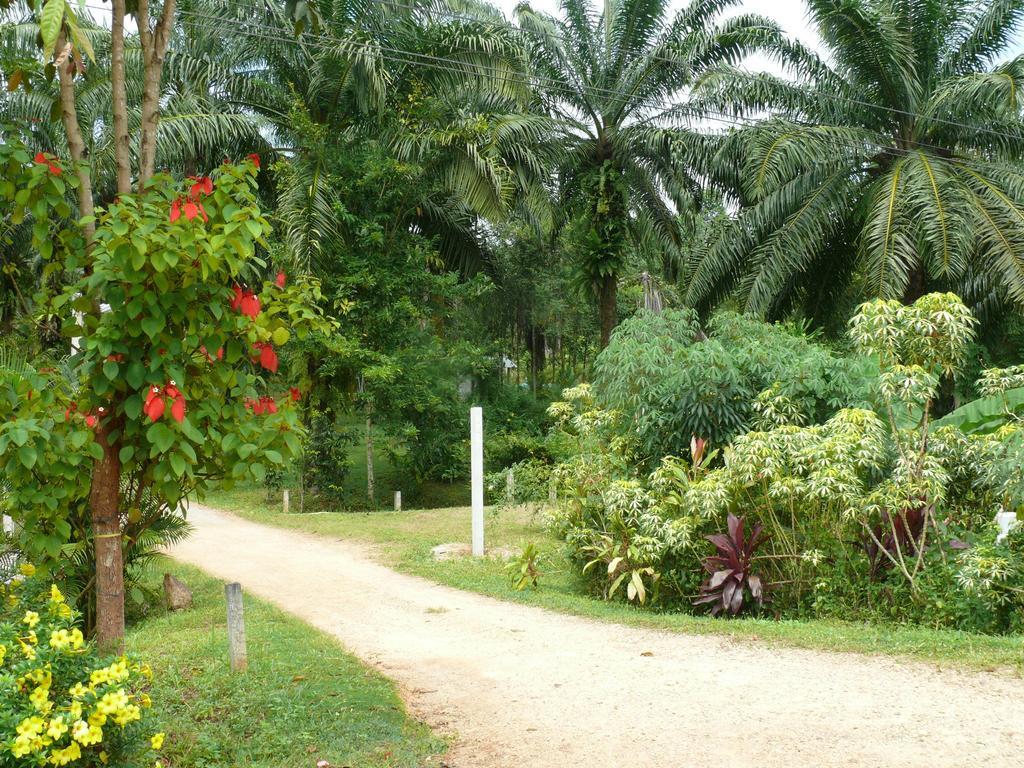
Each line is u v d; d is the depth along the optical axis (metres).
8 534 6.65
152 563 11.95
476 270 26.02
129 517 4.56
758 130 20.00
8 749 3.38
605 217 22.39
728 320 13.50
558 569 12.19
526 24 22.44
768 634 7.86
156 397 3.80
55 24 3.62
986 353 22.16
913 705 5.75
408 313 21.95
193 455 3.93
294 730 5.37
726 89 20.52
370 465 22.53
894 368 8.54
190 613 9.55
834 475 8.55
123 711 3.70
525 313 32.72
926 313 8.56
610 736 5.46
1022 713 5.49
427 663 7.39
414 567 12.59
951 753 4.92
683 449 11.38
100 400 4.06
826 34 19.78
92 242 4.07
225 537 16.23
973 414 12.76
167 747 4.89
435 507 24.28
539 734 5.54
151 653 7.33
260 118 21.41
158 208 3.97
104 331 3.78
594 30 22.45
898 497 8.54
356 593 10.90
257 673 6.54
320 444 21.80
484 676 6.95
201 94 21.17
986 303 22.62
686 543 9.48
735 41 20.84
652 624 8.63
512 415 25.53
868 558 9.08
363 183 20.53
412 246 22.30
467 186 21.25
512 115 21.45
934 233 17.12
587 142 22.88
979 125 19.69
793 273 20.75
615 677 6.77
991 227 17.70
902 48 19.39
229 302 4.18
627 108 22.28
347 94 20.98
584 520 11.47
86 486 4.03
